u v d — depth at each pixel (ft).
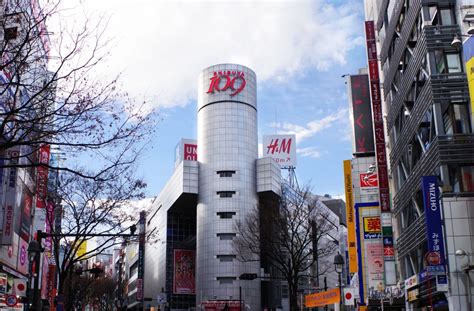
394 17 116.06
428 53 89.35
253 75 319.27
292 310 148.56
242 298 271.69
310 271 262.67
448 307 82.23
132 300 423.23
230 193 291.17
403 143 111.75
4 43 50.88
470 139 84.53
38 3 63.98
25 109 53.36
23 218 110.63
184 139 354.95
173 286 307.37
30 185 112.57
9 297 86.84
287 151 332.19
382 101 135.03
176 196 310.24
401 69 112.78
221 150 298.76
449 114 86.17
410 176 104.37
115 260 539.29
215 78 311.47
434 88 87.20
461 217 82.43
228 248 280.92
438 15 91.25
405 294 110.73
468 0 89.35
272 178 298.97
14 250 106.83
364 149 161.07
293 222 168.45
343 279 242.58
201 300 280.10
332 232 301.02
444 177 84.12
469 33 77.61
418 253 101.81
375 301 126.52
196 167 305.12
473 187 83.41
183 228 333.42
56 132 46.98
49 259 169.48
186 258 315.58
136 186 111.14
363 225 141.08
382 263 136.15
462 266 80.38
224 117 303.89
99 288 329.52
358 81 167.02
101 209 101.40
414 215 104.68
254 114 314.35
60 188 101.50
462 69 88.12
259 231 188.44
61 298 94.63
